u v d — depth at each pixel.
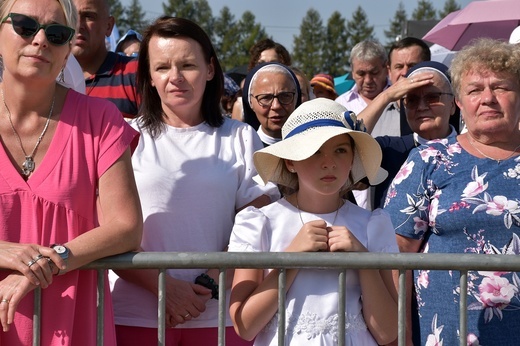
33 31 2.79
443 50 9.88
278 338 2.84
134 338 3.52
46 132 2.92
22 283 2.68
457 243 3.31
